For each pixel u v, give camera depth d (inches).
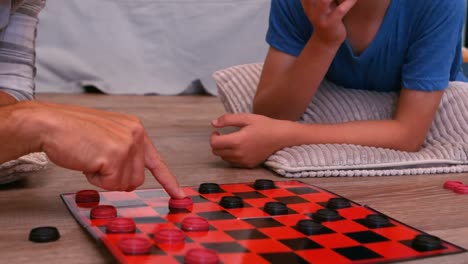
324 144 52.6
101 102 95.0
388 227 35.3
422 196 44.5
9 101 38.1
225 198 38.7
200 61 109.1
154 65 108.3
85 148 32.4
